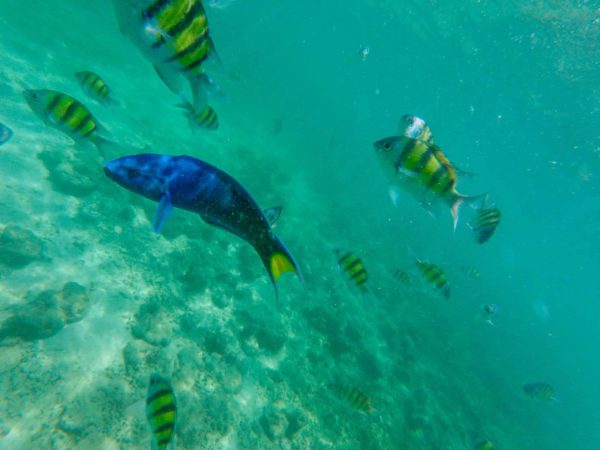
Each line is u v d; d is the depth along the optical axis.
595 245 46.72
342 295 12.18
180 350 6.32
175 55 1.19
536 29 18.09
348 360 9.82
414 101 52.94
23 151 7.14
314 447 6.81
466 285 23.62
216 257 9.05
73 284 5.61
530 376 18.95
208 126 5.14
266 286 9.61
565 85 20.83
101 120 10.58
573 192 33.94
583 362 27.31
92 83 4.72
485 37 21.77
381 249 18.77
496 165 49.12
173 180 0.98
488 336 20.05
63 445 4.31
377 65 43.78
